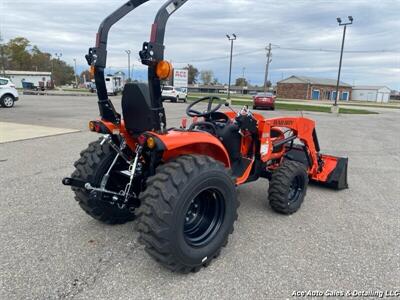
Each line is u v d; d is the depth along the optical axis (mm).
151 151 2613
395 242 3225
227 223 2826
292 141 4535
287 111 21359
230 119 3717
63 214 3633
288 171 3738
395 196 4617
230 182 2779
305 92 63938
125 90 2820
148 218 2385
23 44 70438
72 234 3186
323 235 3340
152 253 2467
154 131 2531
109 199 3008
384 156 7395
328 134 10867
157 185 2418
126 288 2400
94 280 2480
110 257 2803
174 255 2445
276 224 3586
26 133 8711
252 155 3816
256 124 3678
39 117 12562
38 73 65500
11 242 2996
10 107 16656
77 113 14367
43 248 2908
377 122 16250
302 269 2705
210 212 2850
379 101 73312
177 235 2430
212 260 2818
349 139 9891
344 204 4262
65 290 2352
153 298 2297
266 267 2727
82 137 8312
